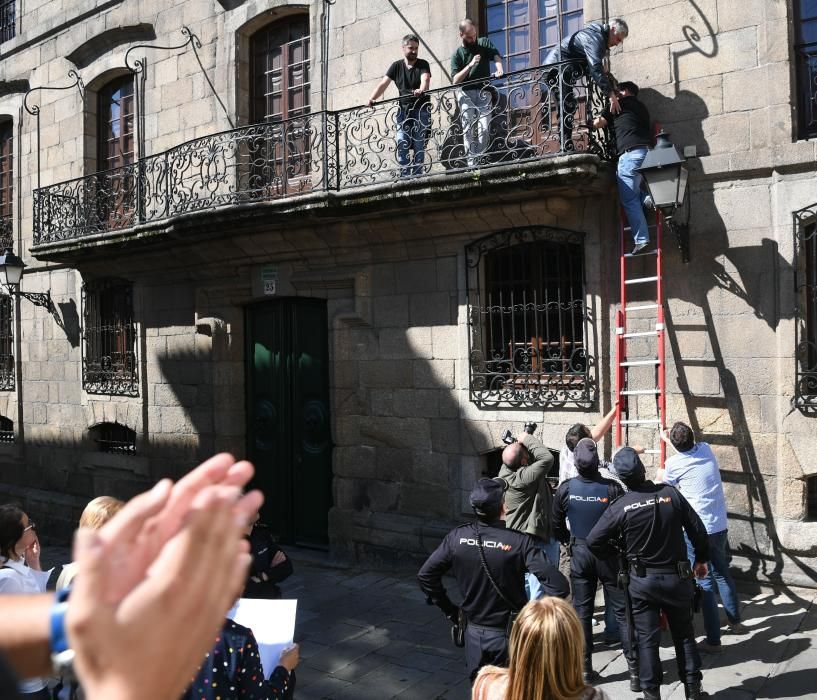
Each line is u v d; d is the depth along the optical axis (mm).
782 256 6918
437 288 8625
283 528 10062
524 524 6090
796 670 5465
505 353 8391
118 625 562
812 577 6758
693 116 7375
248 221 8930
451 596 7832
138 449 11570
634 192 7055
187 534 610
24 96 13273
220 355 10492
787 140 6906
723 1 7234
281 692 3021
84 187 11484
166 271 11062
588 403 7723
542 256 8211
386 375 9000
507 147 7516
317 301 9750
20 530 3990
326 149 8531
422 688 5777
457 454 8508
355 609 7605
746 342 7082
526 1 8508
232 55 10492
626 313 7621
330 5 9625
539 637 2658
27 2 13570
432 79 8859
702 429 7273
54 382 13070
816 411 6758
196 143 10320
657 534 4863
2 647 615
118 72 12203
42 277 13266
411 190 7840
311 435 9852
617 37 7184
